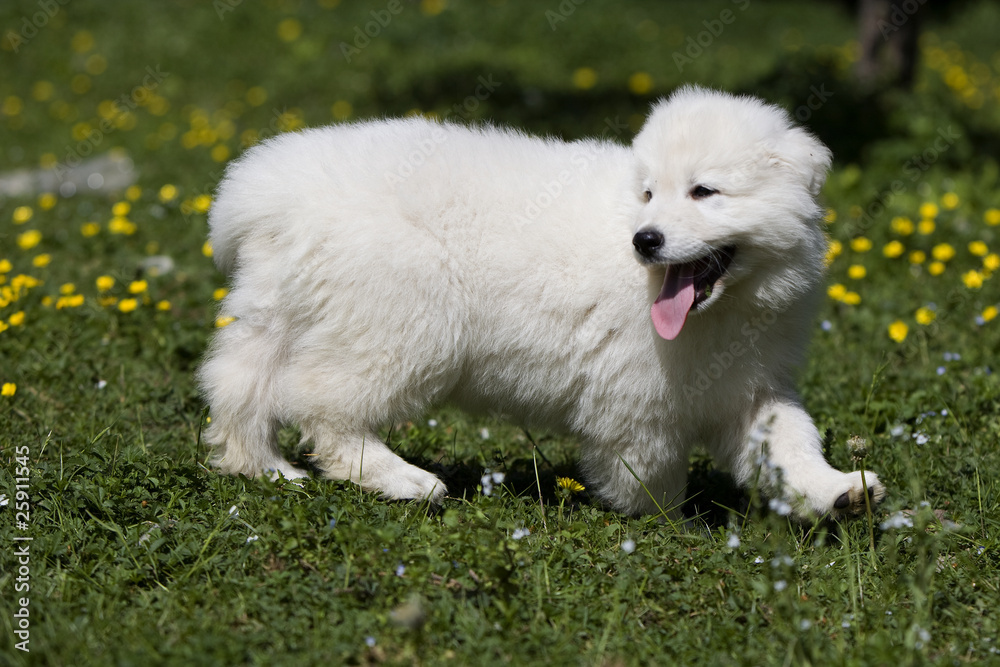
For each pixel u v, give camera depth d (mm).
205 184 8258
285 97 12484
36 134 11078
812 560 3475
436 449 4547
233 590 3168
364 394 3723
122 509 3551
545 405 3906
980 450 4352
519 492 4133
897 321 5941
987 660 2932
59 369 4977
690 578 3316
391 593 3166
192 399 4895
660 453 3828
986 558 3502
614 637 3039
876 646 2855
